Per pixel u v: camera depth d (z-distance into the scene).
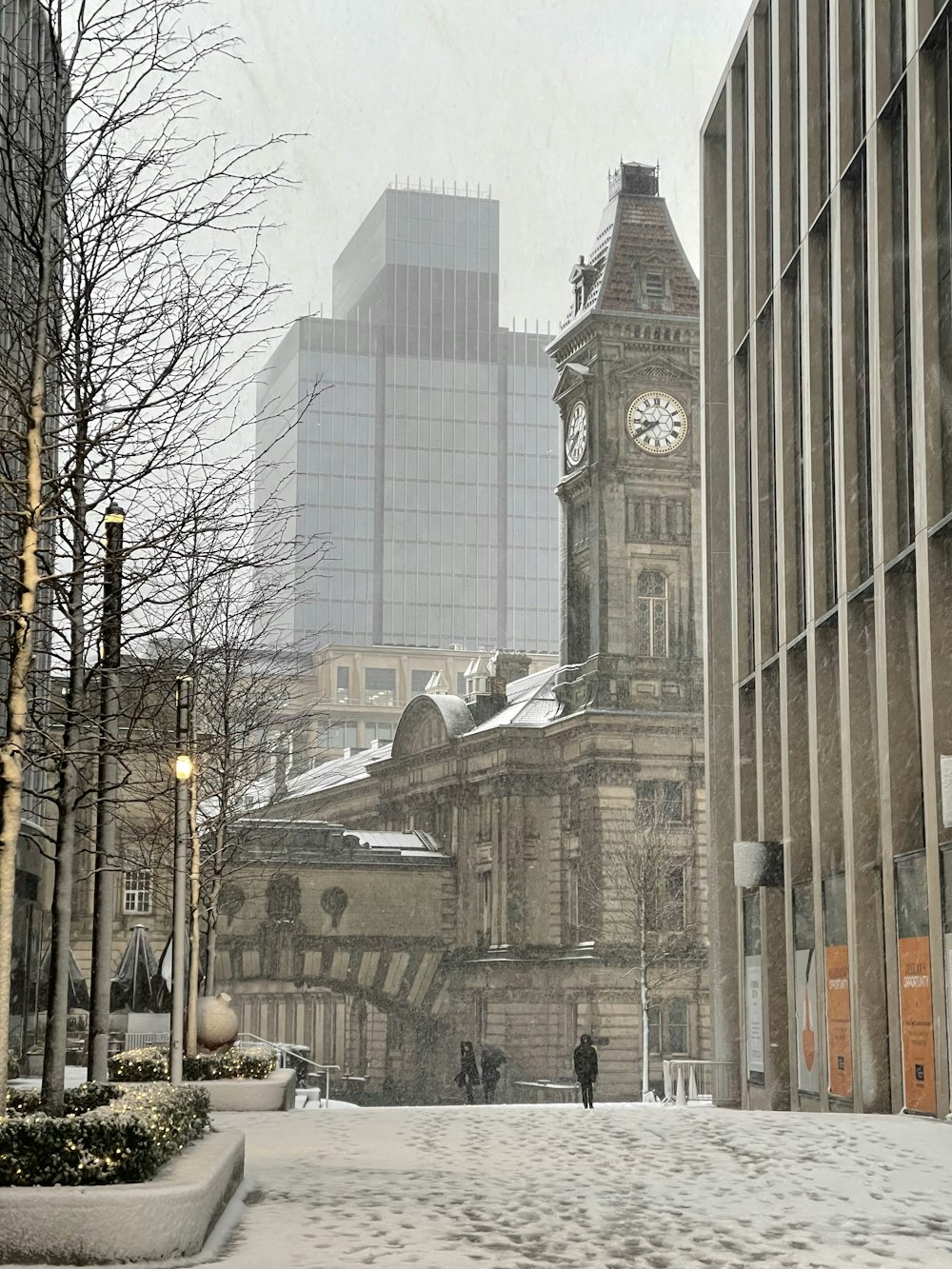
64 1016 16.92
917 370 30.50
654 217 108.31
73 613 19.34
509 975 97.69
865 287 36.41
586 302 107.56
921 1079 30.16
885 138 33.75
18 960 51.38
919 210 30.61
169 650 31.16
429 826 109.81
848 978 35.62
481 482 189.50
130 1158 13.27
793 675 42.28
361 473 185.62
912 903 31.12
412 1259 12.88
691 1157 20.94
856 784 35.22
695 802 97.56
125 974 60.22
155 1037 57.94
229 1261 12.73
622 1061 92.88
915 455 30.91
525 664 120.50
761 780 45.41
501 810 101.06
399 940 100.88
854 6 37.34
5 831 15.47
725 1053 51.03
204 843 48.31
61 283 18.81
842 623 36.06
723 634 53.56
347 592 182.12
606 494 103.62
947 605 29.66
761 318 47.38
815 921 38.41
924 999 30.09
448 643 185.25
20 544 19.09
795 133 44.06
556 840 100.50
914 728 32.25
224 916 97.19
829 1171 19.09
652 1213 15.57
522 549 189.38
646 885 93.25
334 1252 13.22
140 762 47.81
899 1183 17.91
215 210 20.39
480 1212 15.66
